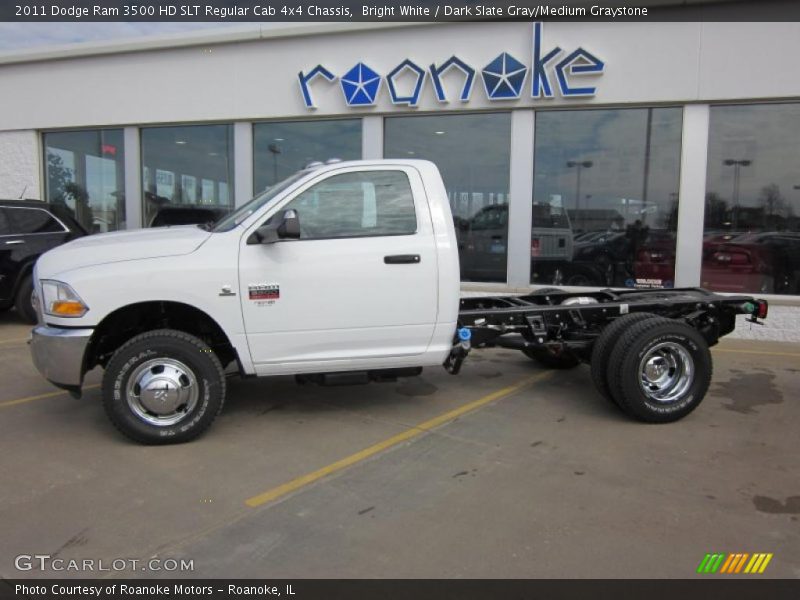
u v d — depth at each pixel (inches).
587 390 239.5
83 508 139.4
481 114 386.3
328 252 181.0
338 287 181.5
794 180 346.6
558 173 378.3
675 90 349.1
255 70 413.7
